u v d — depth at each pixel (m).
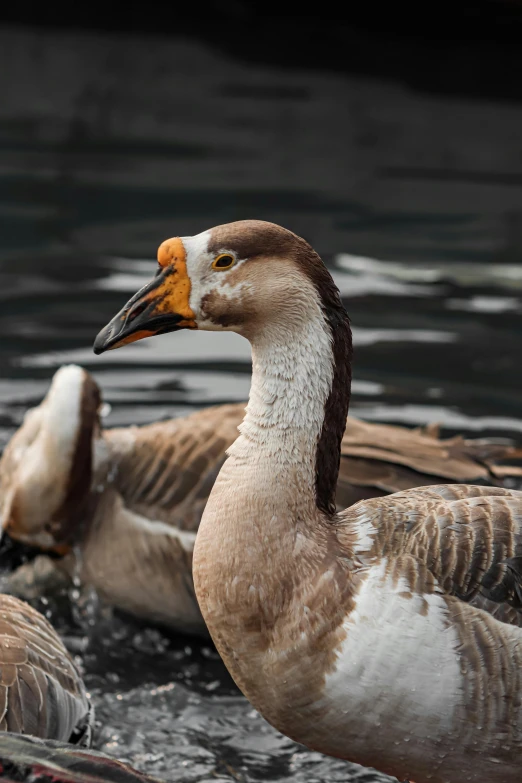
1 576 11.48
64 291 16.61
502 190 21.72
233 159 22.66
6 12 29.77
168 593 10.41
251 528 6.90
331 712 6.84
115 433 11.02
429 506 7.18
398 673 6.63
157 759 8.84
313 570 6.84
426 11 29.56
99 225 19.25
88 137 23.41
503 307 16.70
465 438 13.03
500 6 29.36
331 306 7.20
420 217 20.22
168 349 15.36
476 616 6.68
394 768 7.21
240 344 15.68
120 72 27.20
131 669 10.15
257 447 7.05
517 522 7.00
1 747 6.91
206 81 27.16
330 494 7.32
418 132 24.69
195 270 7.16
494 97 27.14
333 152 23.31
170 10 30.14
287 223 19.56
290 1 30.14
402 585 6.73
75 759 6.84
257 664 6.95
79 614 10.98
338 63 28.81
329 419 7.21
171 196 20.61
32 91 25.58
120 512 10.49
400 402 13.84
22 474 10.49
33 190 20.61
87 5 29.97
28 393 13.80
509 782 7.09
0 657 7.74
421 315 16.33
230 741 9.14
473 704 6.66
